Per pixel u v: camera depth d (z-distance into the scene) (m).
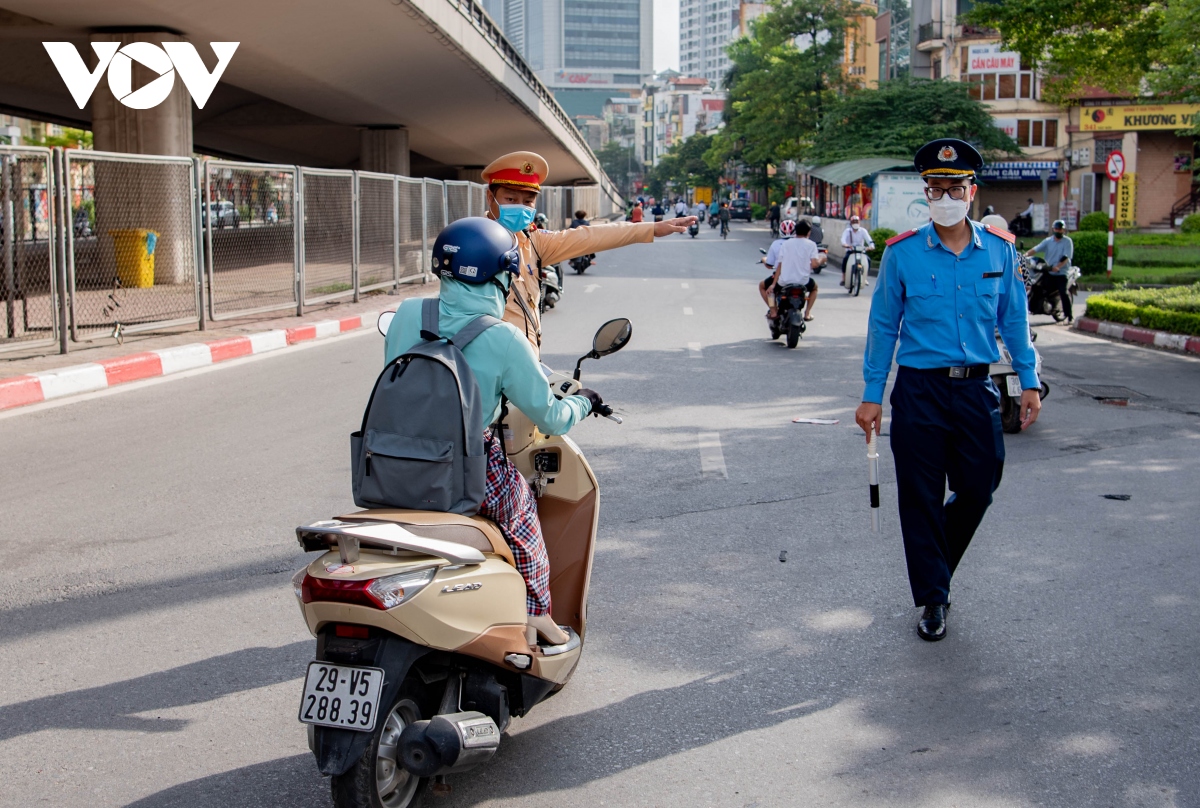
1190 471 7.41
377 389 3.14
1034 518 6.31
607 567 5.50
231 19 22.09
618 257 34.09
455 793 3.34
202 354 12.16
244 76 29.75
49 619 4.81
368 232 19.66
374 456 3.12
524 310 4.37
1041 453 8.00
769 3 53.31
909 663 4.32
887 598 5.05
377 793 2.89
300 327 14.30
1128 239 38.31
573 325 15.81
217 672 4.25
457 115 41.91
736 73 76.75
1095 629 4.64
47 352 11.57
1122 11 20.88
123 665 4.32
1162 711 3.87
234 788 3.38
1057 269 17.27
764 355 13.03
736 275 26.53
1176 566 5.44
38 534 6.01
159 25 21.22
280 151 50.66
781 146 55.22
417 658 2.94
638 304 19.16
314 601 2.88
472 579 3.03
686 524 6.22
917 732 3.73
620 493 6.88
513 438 3.76
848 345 14.02
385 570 2.84
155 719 3.85
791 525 6.19
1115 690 4.05
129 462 7.62
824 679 4.17
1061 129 47.22
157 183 16.56
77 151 11.62
